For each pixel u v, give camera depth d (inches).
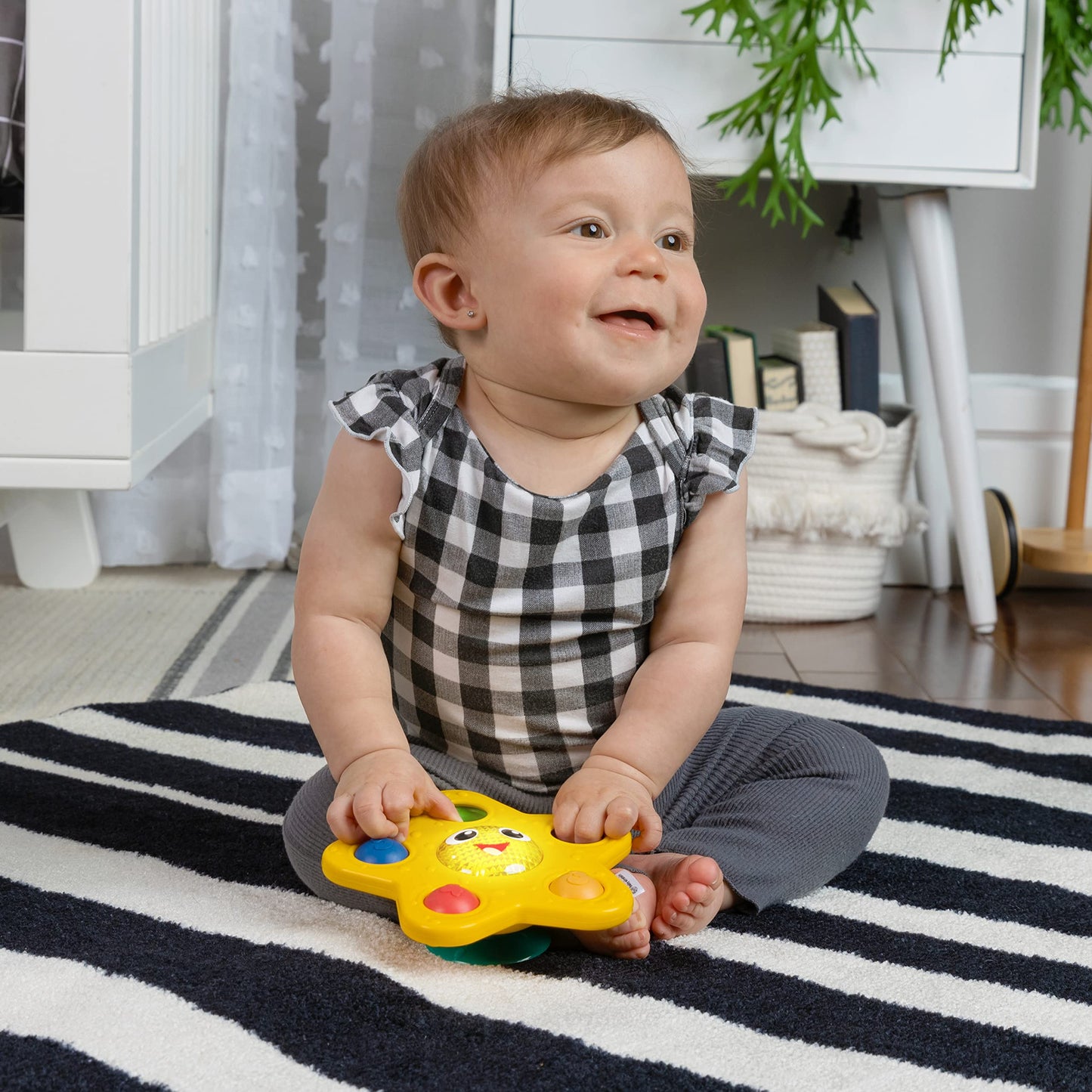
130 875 31.5
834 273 73.5
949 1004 26.0
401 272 66.2
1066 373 74.5
